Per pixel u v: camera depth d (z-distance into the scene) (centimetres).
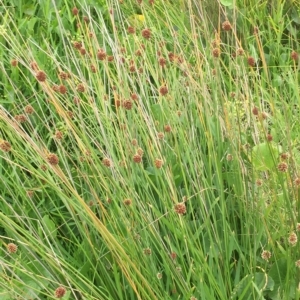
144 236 190
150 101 262
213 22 326
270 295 185
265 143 201
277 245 196
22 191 220
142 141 229
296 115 265
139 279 181
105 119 228
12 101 262
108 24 332
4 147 176
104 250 200
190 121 232
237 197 199
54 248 204
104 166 207
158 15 332
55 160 163
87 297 173
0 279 171
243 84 236
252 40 326
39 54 287
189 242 177
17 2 334
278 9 334
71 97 260
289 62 314
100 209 208
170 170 204
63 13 329
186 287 176
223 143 223
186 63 231
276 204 201
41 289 186
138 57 277
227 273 183
